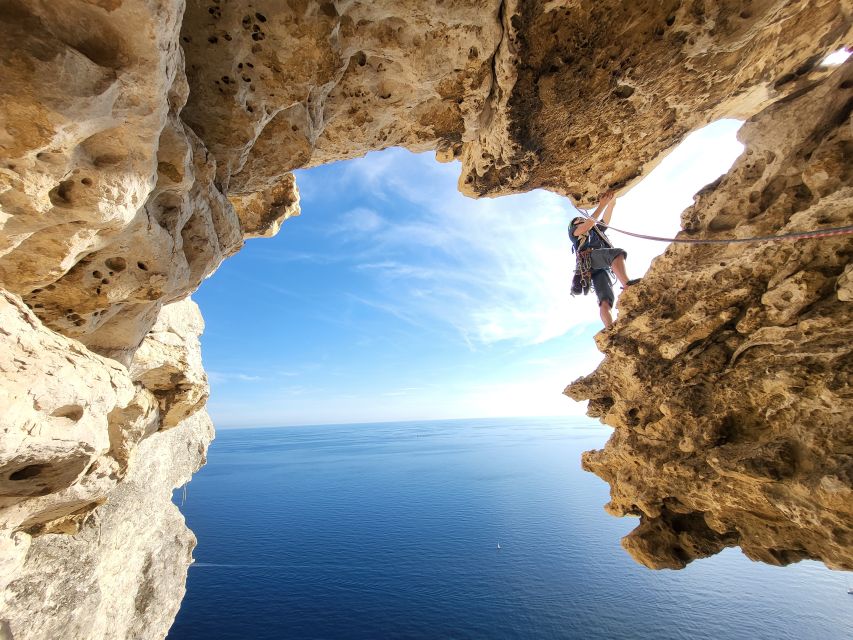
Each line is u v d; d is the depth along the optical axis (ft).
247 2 13.89
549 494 388.57
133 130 10.43
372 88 19.34
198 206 16.94
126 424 19.43
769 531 18.62
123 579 40.04
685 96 20.71
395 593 188.03
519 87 18.80
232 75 15.51
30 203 9.82
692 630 144.56
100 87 9.00
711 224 22.45
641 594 175.22
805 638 135.95
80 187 10.43
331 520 328.29
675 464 20.67
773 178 19.97
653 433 22.65
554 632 149.48
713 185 23.21
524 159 23.66
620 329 25.84
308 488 475.31
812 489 14.10
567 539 260.01
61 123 8.70
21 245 11.50
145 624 42.45
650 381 23.09
